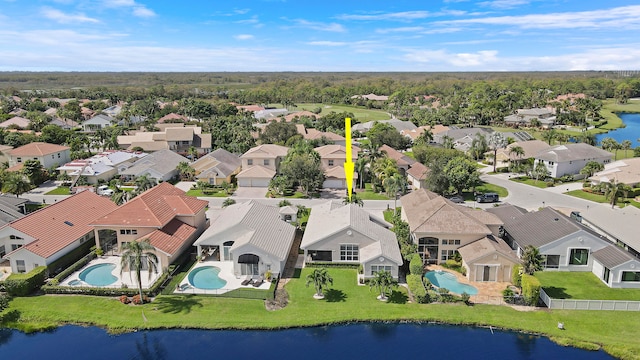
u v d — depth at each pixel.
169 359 38.50
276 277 51.16
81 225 60.06
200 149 128.62
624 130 173.88
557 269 53.88
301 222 69.56
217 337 41.50
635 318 43.25
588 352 39.16
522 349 39.69
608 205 77.12
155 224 55.84
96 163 99.94
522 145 118.62
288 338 41.38
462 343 40.56
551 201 81.88
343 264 54.72
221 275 52.22
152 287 48.03
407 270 53.16
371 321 43.59
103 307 45.50
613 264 48.91
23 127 154.75
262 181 95.38
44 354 39.38
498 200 82.19
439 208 57.38
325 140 126.06
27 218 55.88
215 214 75.00
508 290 46.34
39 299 47.03
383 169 90.69
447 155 102.12
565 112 198.88
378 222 64.38
